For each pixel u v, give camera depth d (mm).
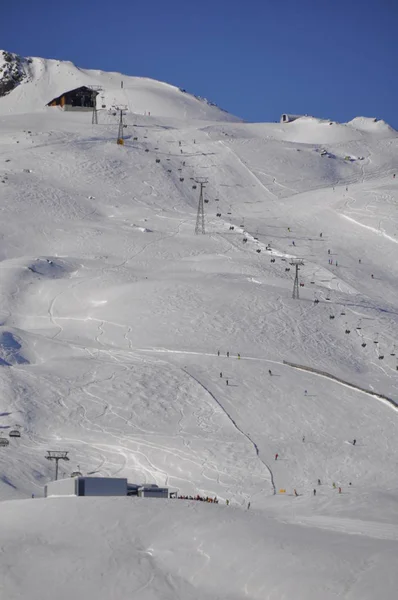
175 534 189125
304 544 180250
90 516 196625
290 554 175625
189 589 171750
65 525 193125
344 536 187625
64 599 167625
